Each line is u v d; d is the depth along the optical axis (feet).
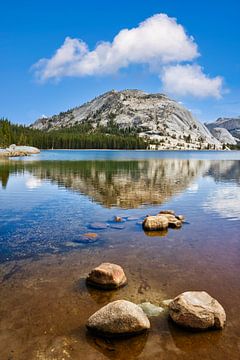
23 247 44.57
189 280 33.65
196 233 52.06
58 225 57.00
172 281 33.37
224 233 52.19
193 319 24.77
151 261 39.19
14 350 22.33
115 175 147.95
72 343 23.18
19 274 35.09
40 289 31.42
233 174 162.61
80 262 38.78
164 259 39.93
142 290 31.32
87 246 45.01
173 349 22.66
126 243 46.44
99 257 40.52
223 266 37.63
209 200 83.05
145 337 23.99
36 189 100.42
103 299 29.50
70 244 45.96
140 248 44.19
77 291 31.07
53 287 31.89
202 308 25.25
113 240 47.88
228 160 335.06
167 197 87.40
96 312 25.21
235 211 69.62
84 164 223.30
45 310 27.50
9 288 31.60
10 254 41.65
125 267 37.19
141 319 24.38
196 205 76.33
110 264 33.81
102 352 22.25
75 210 70.08
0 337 23.71
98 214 66.23
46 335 24.06
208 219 62.08
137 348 22.75
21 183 114.11
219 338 24.02
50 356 21.76
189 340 23.68
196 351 22.49
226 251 43.14
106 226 56.13
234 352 22.40
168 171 178.50
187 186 111.24
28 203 78.02
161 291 31.12
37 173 151.12
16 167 185.37
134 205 76.13
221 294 30.55
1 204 76.64
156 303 28.81
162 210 70.49
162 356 21.91
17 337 23.75
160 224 53.88
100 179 129.59
